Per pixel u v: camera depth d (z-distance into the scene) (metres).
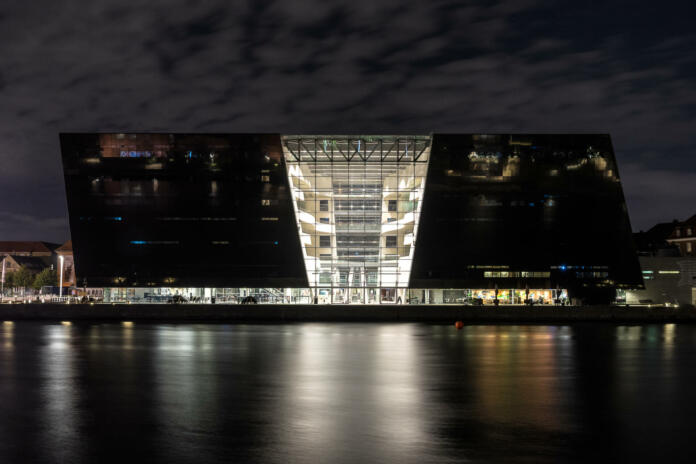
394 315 76.44
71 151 88.38
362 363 36.03
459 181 88.19
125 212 88.62
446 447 17.30
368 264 88.38
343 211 88.44
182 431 19.00
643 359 39.31
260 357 38.66
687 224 127.25
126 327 65.00
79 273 89.31
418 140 88.69
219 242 88.50
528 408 23.03
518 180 88.56
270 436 18.41
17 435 18.50
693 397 25.67
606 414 22.05
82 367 33.81
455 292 88.94
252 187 88.06
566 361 37.84
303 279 88.12
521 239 88.56
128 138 88.31
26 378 29.86
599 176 89.12
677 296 91.19
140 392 25.97
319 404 23.48
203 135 88.38
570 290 89.00
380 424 20.09
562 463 15.96
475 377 30.95
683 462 16.19
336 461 15.88
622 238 89.31
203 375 31.03
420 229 88.12
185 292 89.62
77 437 18.25
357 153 88.31
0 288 131.88
